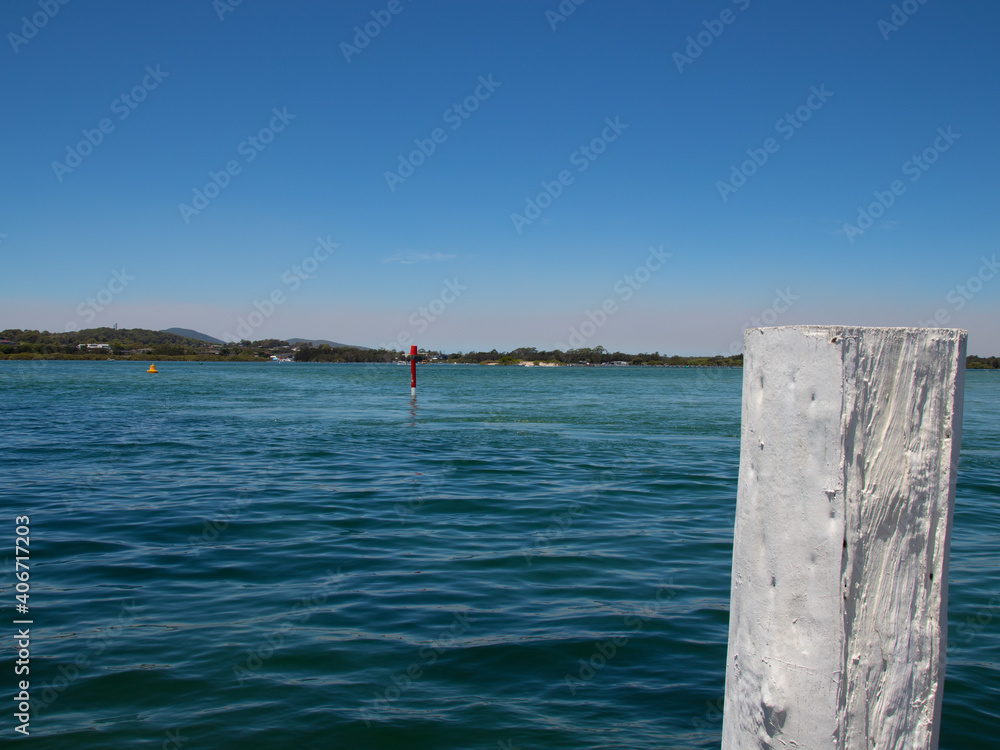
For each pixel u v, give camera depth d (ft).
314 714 15.75
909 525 7.30
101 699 16.33
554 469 53.31
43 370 337.52
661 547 30.78
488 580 25.89
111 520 34.91
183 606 22.70
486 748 14.49
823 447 7.07
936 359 7.27
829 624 7.07
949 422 7.38
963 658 19.15
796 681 7.22
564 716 15.94
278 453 61.41
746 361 7.99
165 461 55.98
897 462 7.22
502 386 218.18
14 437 71.41
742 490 7.94
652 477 49.65
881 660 7.27
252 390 176.24
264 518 35.73
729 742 8.03
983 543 31.53
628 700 16.71
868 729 7.25
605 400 147.23
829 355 7.02
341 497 41.63
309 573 26.53
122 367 435.94
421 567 27.45
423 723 15.42
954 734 15.08
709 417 102.53
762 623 7.53
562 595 24.31
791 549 7.27
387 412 109.91
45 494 41.60
